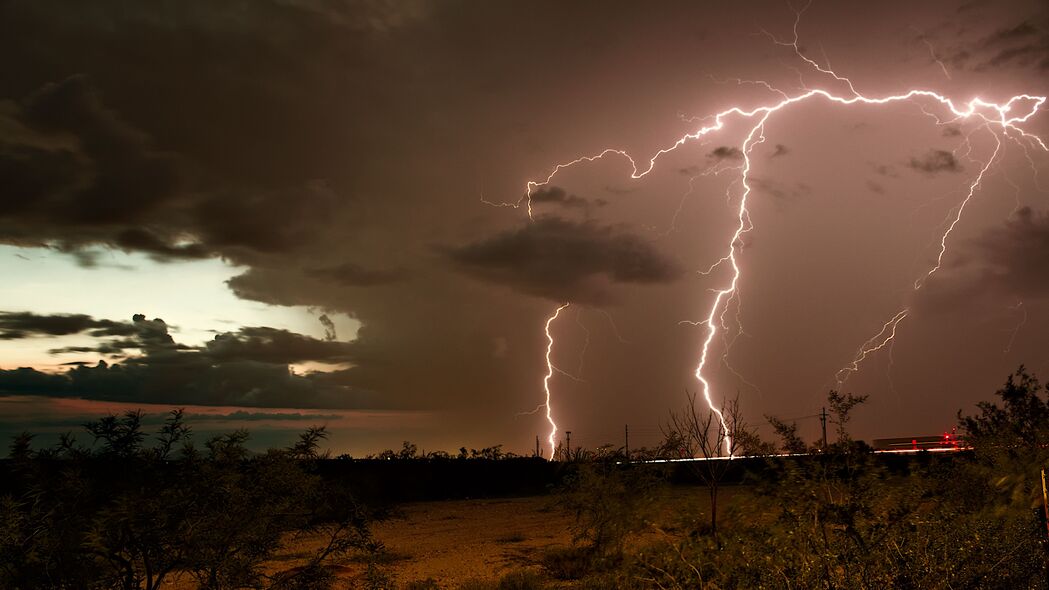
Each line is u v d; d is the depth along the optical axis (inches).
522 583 406.6
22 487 239.5
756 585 223.1
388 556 542.6
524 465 1514.5
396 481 1243.2
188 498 251.1
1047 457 238.1
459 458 1514.5
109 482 247.0
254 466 273.9
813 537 226.7
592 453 530.0
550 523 771.4
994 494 293.3
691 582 232.4
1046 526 209.6
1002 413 419.5
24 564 226.7
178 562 254.5
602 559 311.9
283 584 285.4
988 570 219.8
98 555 238.7
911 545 226.1
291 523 279.7
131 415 258.8
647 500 343.0
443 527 799.7
